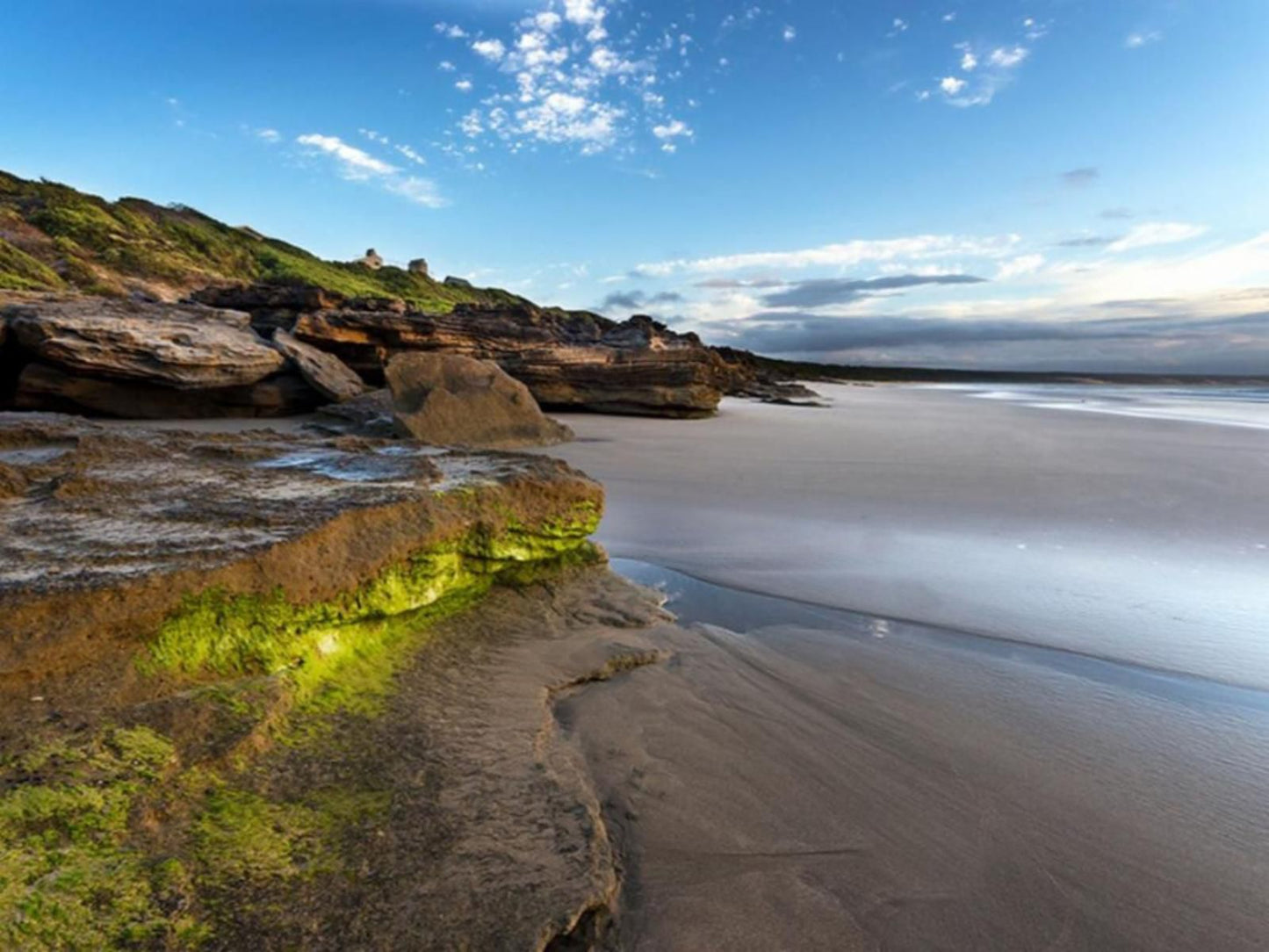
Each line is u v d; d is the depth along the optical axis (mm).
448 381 15383
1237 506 9469
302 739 3133
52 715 2709
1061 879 2783
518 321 27859
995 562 7027
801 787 3342
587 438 16688
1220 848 2996
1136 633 5332
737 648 5020
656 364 23156
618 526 8367
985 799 3295
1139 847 2984
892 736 3850
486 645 4695
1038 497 10016
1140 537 7918
